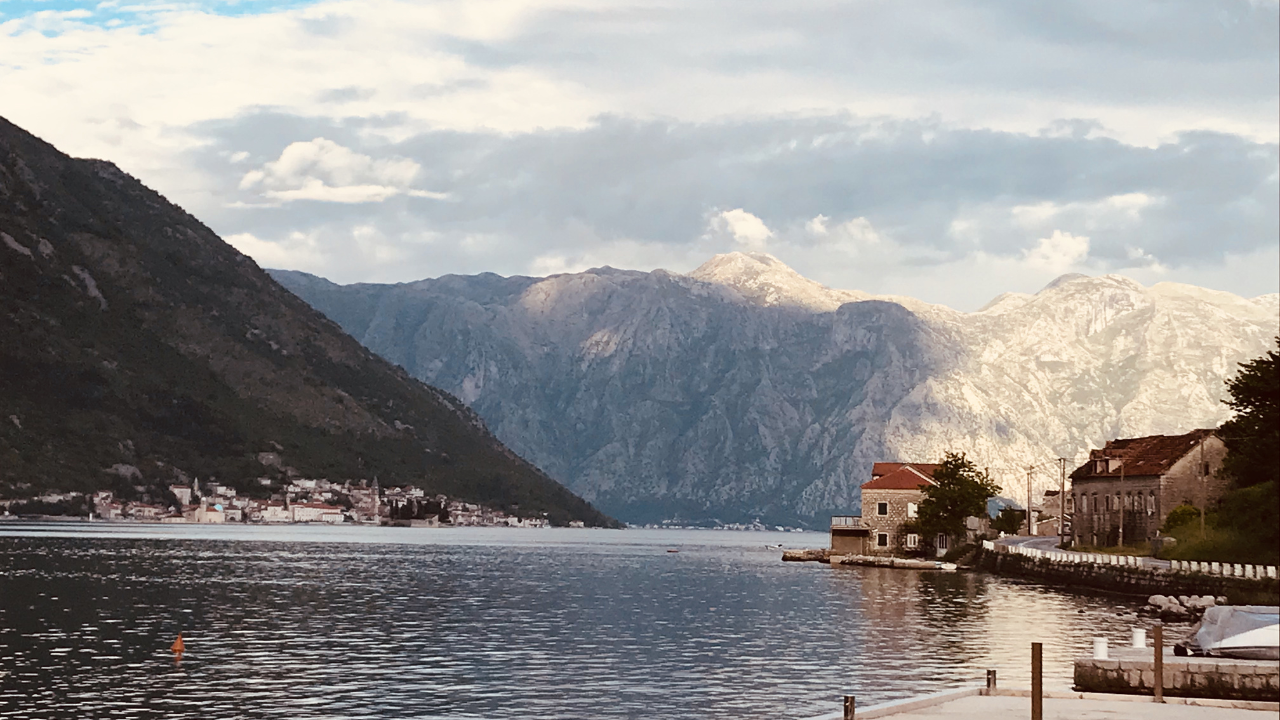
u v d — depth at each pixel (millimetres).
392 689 67438
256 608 115062
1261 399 134000
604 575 187875
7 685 67500
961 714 44688
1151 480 166125
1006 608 113812
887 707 46062
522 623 104125
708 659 79438
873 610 113625
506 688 67812
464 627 100375
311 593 136500
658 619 108000
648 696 65188
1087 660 49562
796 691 66562
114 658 78250
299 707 62000
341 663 77375
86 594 126938
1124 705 46469
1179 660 49156
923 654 80062
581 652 83688
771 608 118812
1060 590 139375
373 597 132125
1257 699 47500
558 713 60562
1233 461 141250
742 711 60781
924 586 149375
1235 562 119812
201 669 74125
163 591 134125
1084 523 187000
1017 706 46719
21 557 199875
